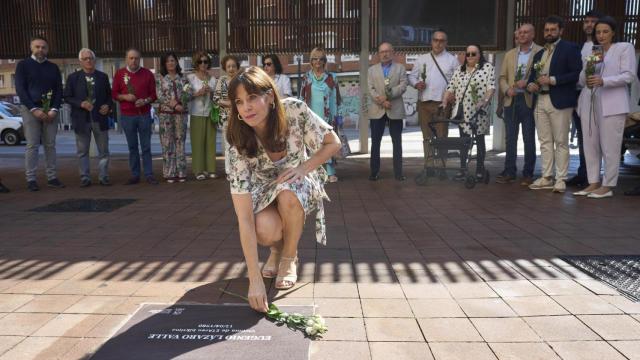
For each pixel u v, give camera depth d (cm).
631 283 330
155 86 828
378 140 830
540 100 690
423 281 341
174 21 1155
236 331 259
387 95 800
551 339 254
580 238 447
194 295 316
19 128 2042
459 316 282
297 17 1154
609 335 257
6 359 237
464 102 778
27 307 300
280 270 333
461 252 410
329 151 314
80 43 1175
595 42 672
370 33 1167
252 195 324
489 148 1470
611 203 605
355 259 394
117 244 445
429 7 1153
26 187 800
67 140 2203
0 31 1173
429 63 837
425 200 654
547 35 679
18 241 457
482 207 599
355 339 255
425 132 850
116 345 244
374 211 585
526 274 352
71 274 361
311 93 778
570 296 310
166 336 254
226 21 1145
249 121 276
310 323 264
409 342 252
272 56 802
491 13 1149
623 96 615
